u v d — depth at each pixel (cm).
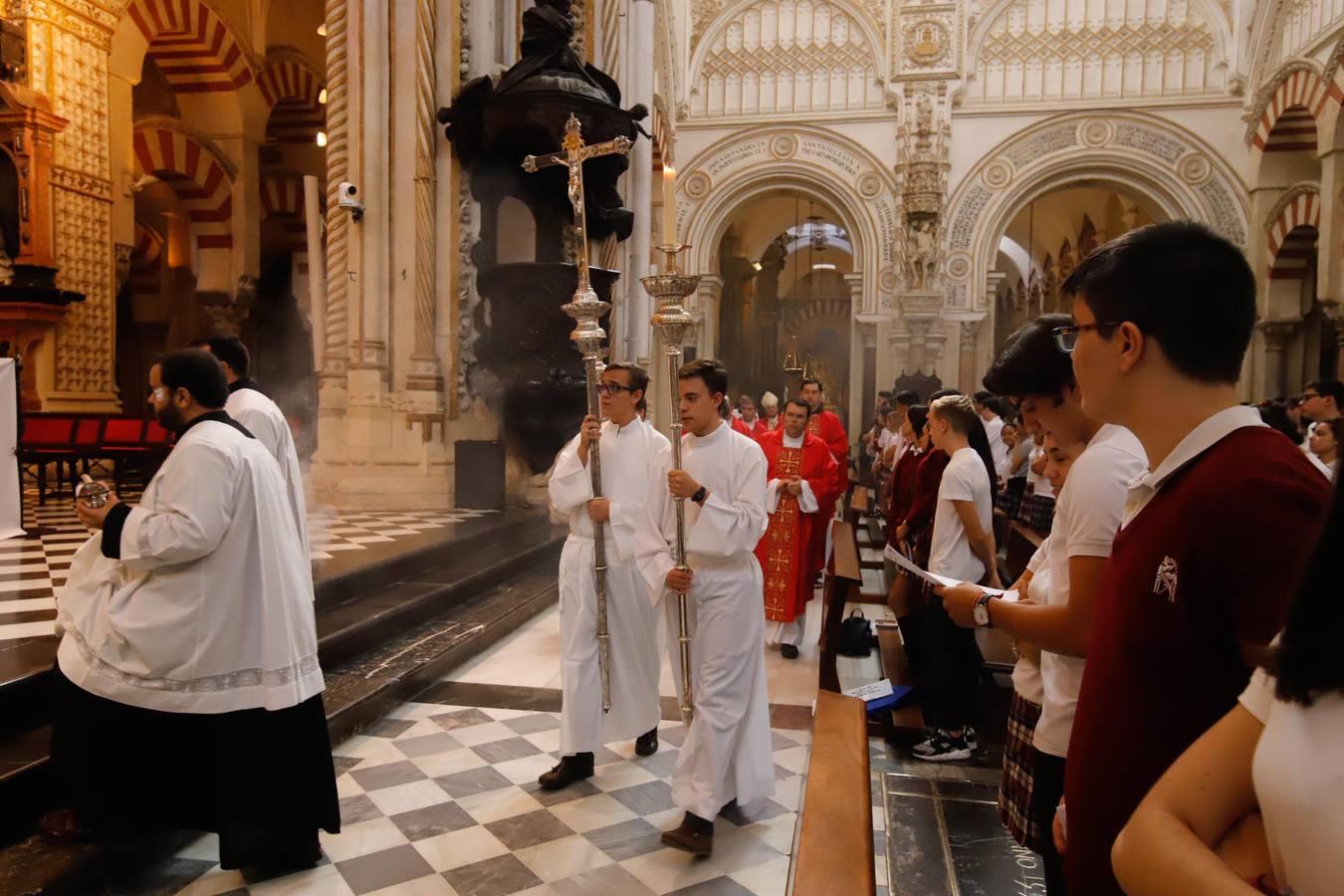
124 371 1661
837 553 437
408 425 877
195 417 281
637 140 1184
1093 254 140
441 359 893
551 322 870
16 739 320
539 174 863
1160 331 129
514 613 613
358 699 428
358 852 310
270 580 275
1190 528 123
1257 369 1828
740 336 2780
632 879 294
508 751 407
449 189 888
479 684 500
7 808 287
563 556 388
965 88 1969
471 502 866
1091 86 1941
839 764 212
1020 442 738
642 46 1198
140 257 1653
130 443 956
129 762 268
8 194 1046
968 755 425
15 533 680
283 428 350
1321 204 1534
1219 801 89
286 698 275
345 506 867
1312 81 1561
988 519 418
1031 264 2661
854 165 2033
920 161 1955
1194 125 1886
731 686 321
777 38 2061
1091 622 170
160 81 1486
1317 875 75
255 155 1505
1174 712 126
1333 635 75
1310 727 77
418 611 569
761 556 602
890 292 2022
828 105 2045
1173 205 1919
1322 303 1538
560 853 311
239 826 275
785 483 597
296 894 280
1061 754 201
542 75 832
